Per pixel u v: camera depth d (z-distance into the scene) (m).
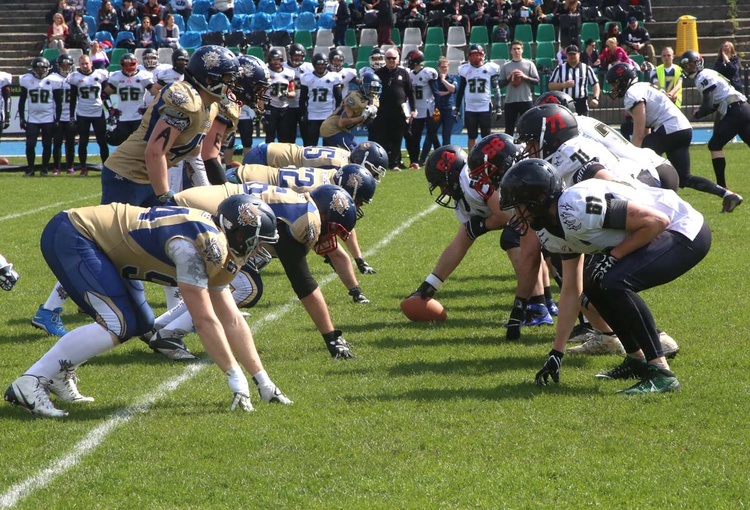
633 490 6.67
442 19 41.66
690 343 10.55
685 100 39.38
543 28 40.81
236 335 8.70
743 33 43.12
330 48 42.16
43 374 8.51
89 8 46.31
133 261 8.40
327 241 10.30
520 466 7.12
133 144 11.78
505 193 8.56
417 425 8.05
